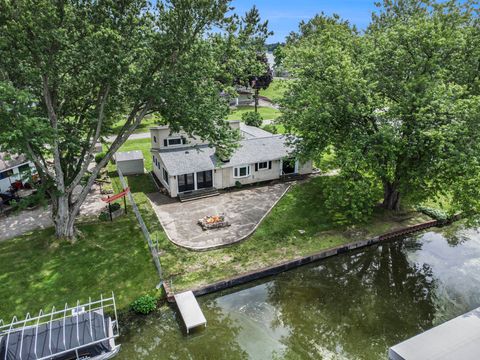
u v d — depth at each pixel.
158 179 30.31
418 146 18.89
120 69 18.20
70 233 20.73
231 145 23.25
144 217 23.80
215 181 28.20
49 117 18.59
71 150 21.06
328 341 14.91
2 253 19.44
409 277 19.38
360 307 16.94
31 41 16.31
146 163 34.44
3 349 12.51
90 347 13.09
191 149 28.91
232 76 21.75
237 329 15.48
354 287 18.41
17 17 15.41
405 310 16.77
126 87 20.91
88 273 17.94
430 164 18.97
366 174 23.14
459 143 18.09
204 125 21.62
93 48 17.06
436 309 16.88
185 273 18.14
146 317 15.71
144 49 18.33
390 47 20.67
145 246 20.34
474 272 19.66
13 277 17.48
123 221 23.17
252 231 22.12
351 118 21.53
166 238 21.23
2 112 15.71
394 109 19.41
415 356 12.20
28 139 16.06
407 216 24.41
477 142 17.92
